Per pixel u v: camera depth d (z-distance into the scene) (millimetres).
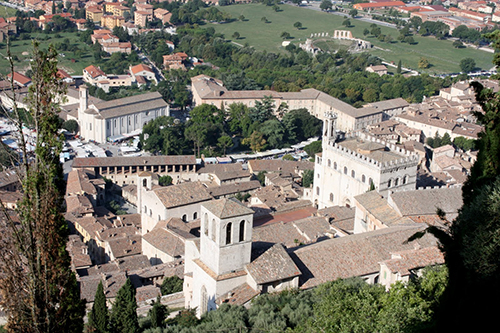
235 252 114500
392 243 127312
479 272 57500
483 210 59094
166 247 167500
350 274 119312
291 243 147875
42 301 77000
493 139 64625
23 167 76375
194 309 115875
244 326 98688
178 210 184000
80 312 80250
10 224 76312
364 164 186875
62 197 78500
